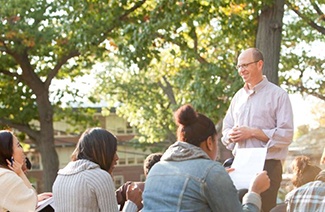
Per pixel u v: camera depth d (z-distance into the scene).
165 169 4.04
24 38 21.16
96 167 4.73
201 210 3.88
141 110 35.78
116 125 50.50
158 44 16.12
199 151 4.03
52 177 23.52
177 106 24.94
